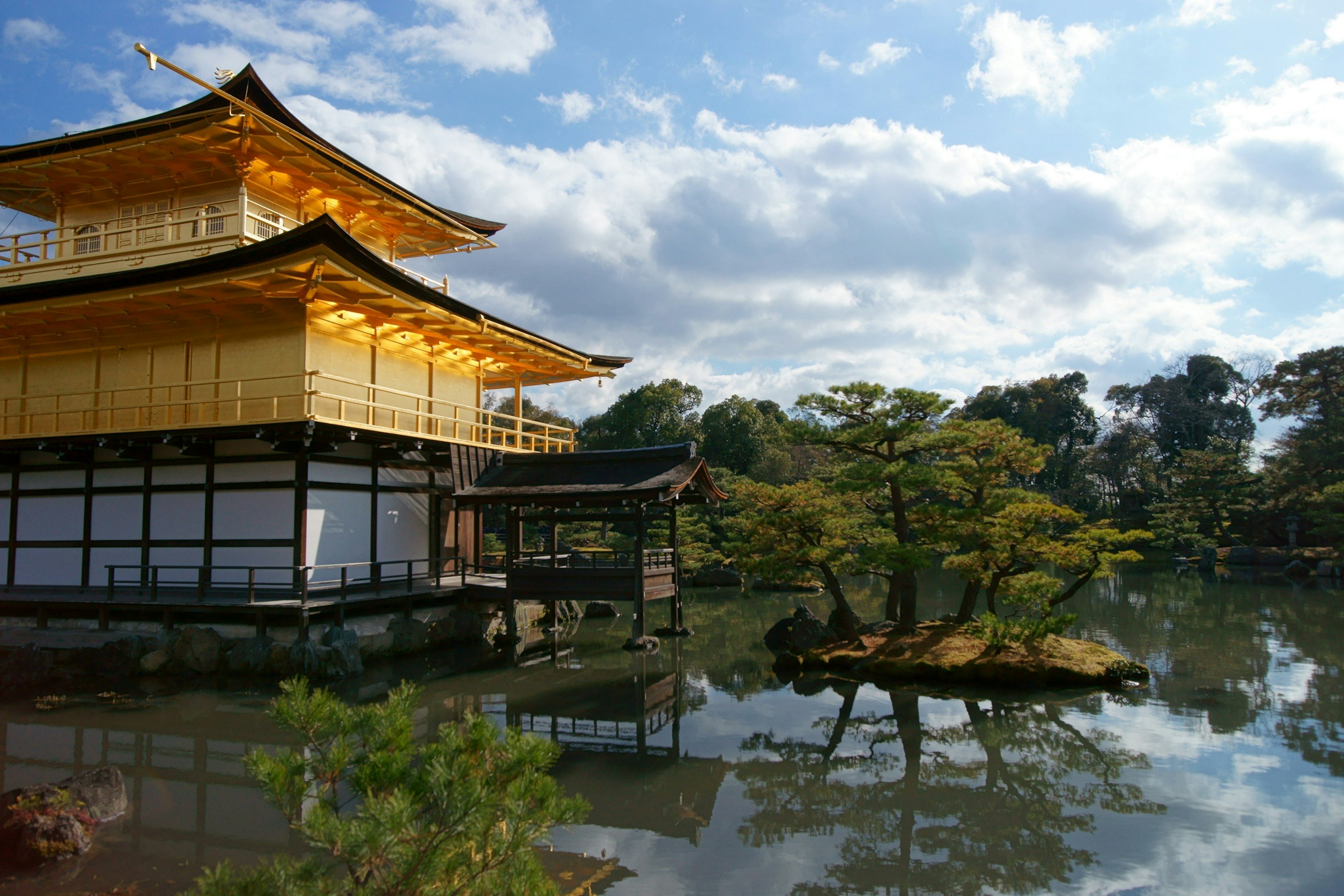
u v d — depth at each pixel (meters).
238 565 18.64
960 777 11.63
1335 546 43.41
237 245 19.89
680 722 14.60
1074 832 9.70
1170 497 56.25
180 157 20.62
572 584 20.81
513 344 24.34
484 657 20.73
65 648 17.50
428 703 15.88
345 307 19.45
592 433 68.44
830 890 8.25
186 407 19.83
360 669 17.34
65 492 20.83
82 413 19.64
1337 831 9.60
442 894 4.38
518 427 26.73
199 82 16.05
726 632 24.70
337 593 19.23
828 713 15.12
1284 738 13.25
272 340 19.41
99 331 21.08
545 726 14.38
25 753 12.38
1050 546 18.20
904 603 20.14
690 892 8.17
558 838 9.59
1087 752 12.63
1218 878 8.41
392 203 23.81
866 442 19.88
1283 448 55.38
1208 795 10.83
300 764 4.81
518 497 20.78
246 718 14.15
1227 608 29.30
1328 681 17.14
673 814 10.34
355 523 20.19
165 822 9.73
